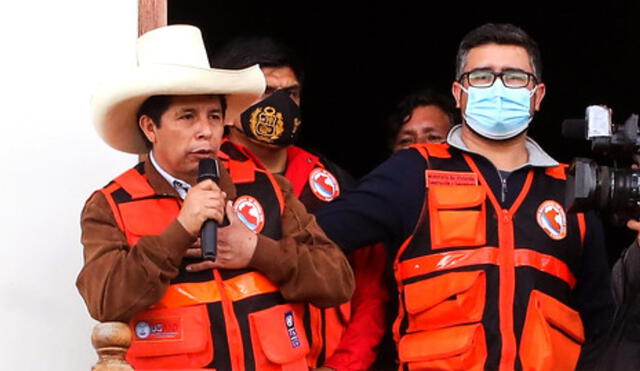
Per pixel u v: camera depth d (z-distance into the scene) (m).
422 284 6.02
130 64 6.42
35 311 6.17
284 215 5.68
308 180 6.68
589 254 6.21
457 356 5.89
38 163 6.27
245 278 5.46
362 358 6.34
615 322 5.80
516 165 6.26
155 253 5.16
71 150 6.31
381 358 6.58
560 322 6.02
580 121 5.74
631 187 5.56
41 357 6.16
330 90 10.38
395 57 10.43
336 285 5.52
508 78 6.23
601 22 10.50
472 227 6.03
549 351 5.93
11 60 6.30
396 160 6.20
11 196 6.22
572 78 10.45
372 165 10.38
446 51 10.46
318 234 5.64
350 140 10.40
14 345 6.13
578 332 6.09
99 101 5.51
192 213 5.18
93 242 5.33
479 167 6.17
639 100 10.45
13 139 6.26
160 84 5.37
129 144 5.73
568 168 6.25
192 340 5.34
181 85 5.38
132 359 5.35
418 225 6.07
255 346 5.41
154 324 5.35
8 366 6.12
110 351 4.97
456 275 5.96
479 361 5.89
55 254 6.23
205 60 5.65
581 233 6.16
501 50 6.26
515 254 6.02
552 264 6.06
